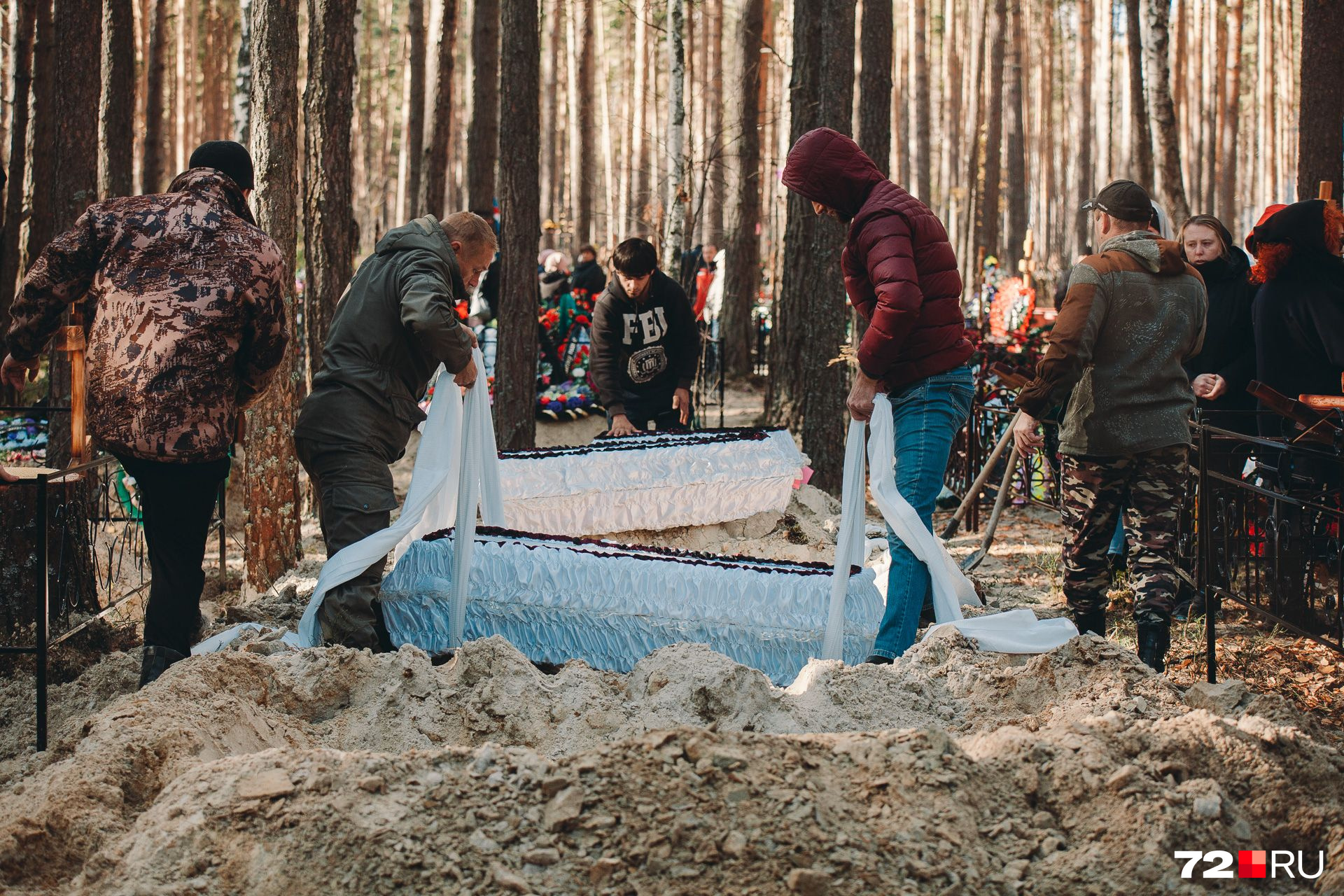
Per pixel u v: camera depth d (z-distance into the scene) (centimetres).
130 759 308
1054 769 301
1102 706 359
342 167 816
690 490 659
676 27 1306
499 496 505
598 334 774
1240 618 586
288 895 260
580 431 1025
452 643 464
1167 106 1284
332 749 339
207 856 267
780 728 368
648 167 2595
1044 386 460
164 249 402
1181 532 561
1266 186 3747
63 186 738
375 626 470
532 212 893
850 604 476
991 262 1590
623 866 263
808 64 975
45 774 313
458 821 274
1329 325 530
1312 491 468
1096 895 267
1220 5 3625
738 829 270
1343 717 449
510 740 361
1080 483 480
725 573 486
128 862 267
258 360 418
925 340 450
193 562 418
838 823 276
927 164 2600
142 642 520
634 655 469
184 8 3384
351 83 817
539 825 275
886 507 443
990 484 896
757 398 1559
